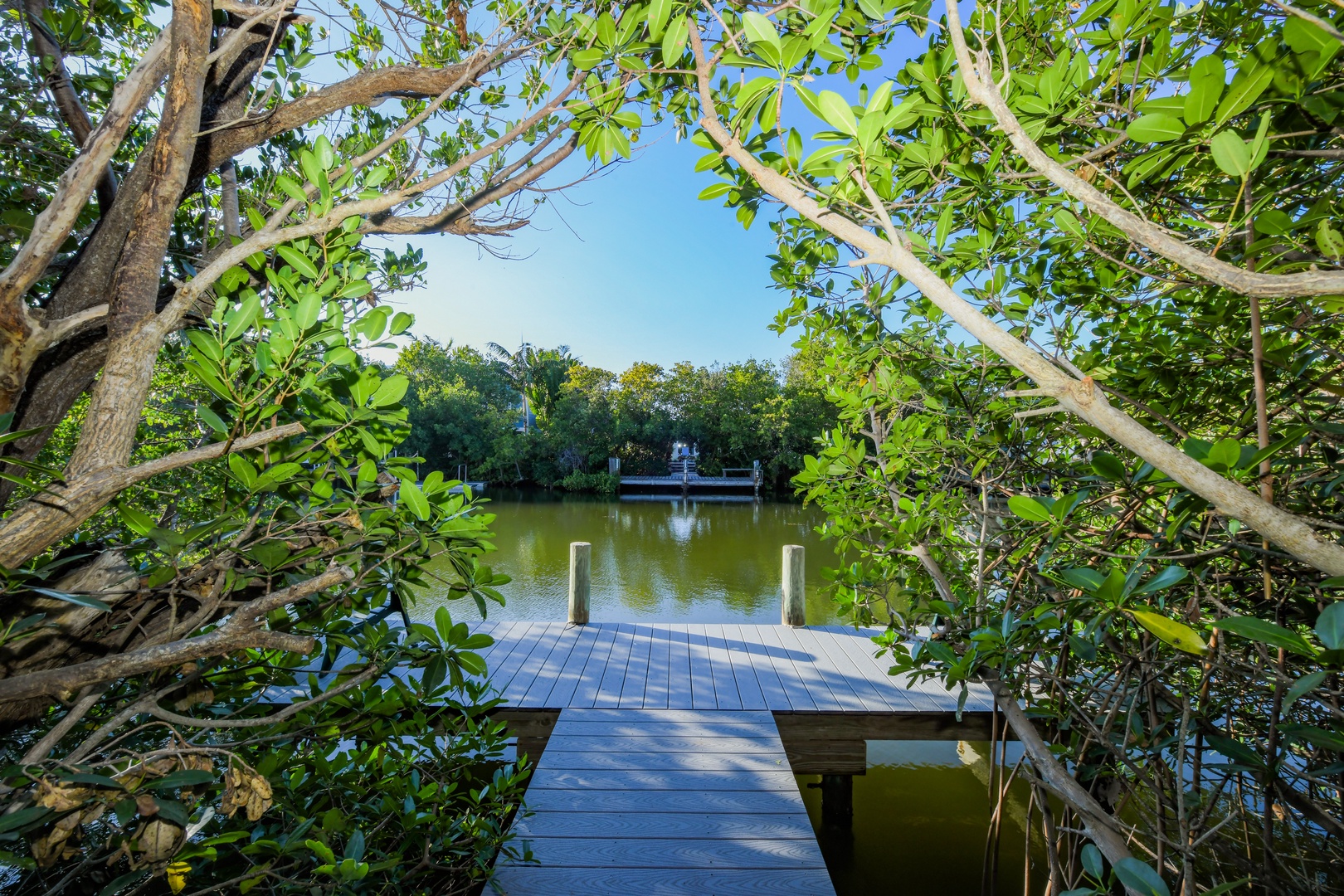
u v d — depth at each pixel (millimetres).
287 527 1108
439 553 1195
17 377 946
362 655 1339
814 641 4473
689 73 982
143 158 1348
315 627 1344
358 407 1149
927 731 3305
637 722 3236
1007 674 1488
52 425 1266
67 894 1299
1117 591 903
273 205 1849
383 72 1624
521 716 3393
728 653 4234
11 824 758
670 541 11594
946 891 2998
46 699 1111
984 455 2020
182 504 2500
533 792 2625
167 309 987
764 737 3090
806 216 835
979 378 2039
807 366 3082
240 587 1107
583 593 4910
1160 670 1320
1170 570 901
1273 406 1430
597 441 26062
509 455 25266
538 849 2279
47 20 1542
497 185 1471
